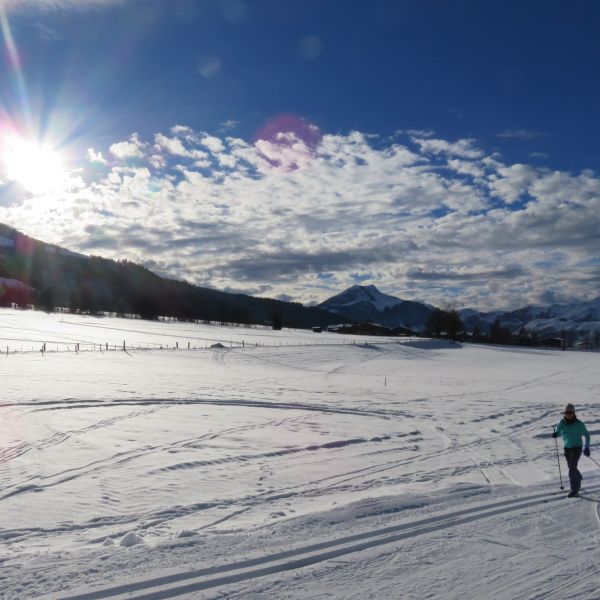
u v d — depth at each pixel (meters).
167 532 9.13
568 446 10.98
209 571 6.63
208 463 15.02
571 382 47.09
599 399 34.69
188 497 11.76
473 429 22.12
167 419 21.94
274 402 28.00
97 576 6.44
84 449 16.27
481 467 14.84
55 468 13.98
